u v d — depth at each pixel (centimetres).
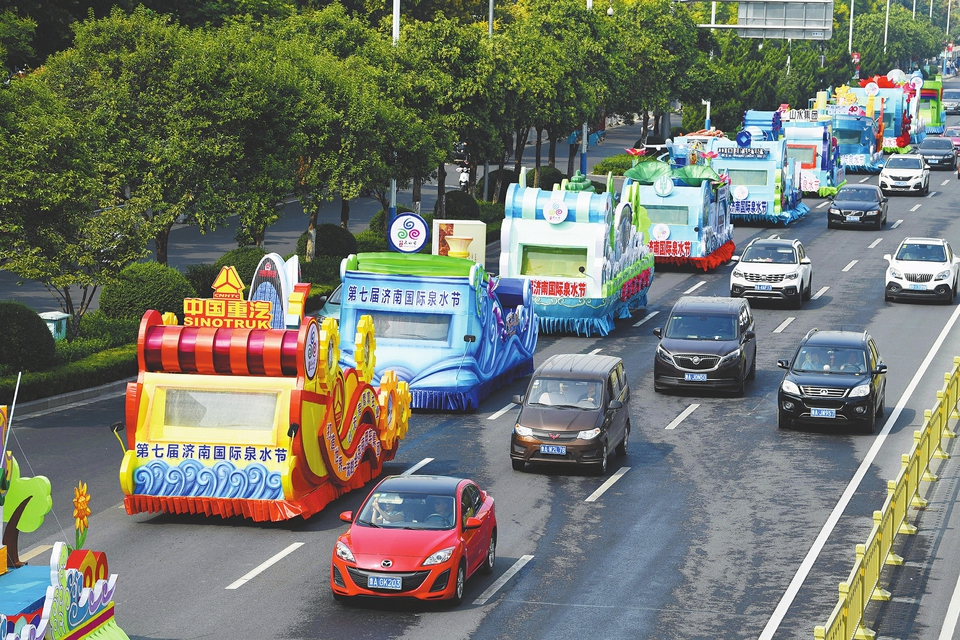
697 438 6531
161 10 13075
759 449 6303
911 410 7100
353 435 5428
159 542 4791
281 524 5047
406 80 11294
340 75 9956
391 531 4206
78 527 3359
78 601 3153
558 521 5116
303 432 4978
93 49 8838
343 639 3838
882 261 12194
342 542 4159
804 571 4528
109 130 8456
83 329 7875
